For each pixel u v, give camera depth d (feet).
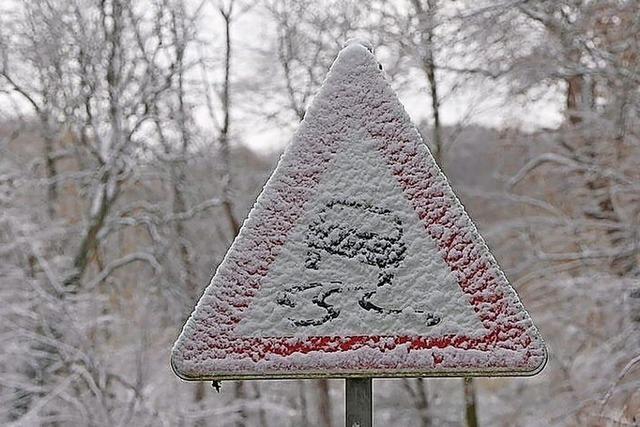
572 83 35.76
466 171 71.51
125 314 38.88
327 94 9.20
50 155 45.19
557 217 41.14
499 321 8.54
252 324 8.68
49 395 30.45
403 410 58.70
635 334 27.78
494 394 60.08
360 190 8.93
